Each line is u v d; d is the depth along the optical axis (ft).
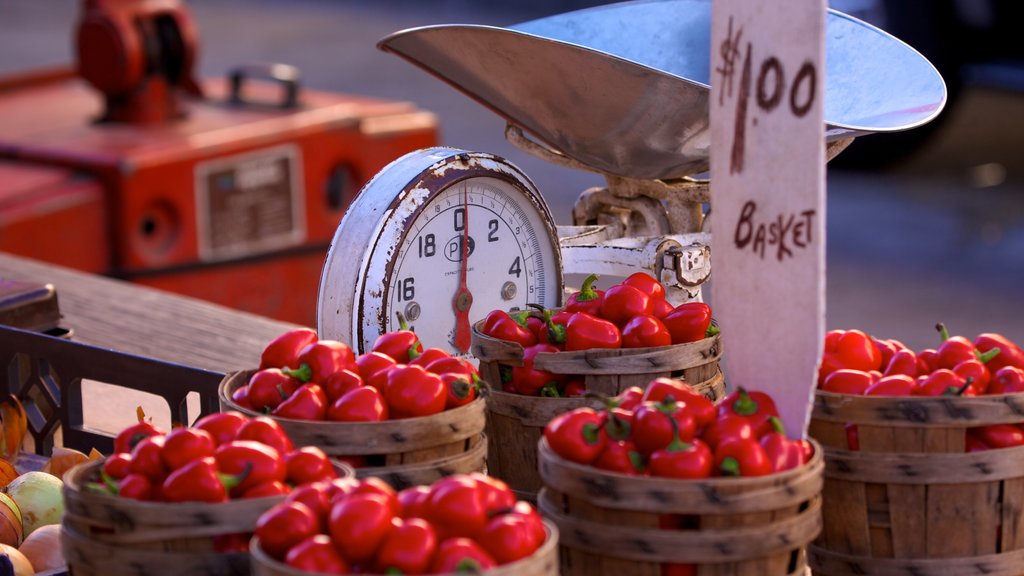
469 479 4.47
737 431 4.68
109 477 4.71
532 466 5.36
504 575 4.30
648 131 5.92
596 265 6.34
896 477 4.97
